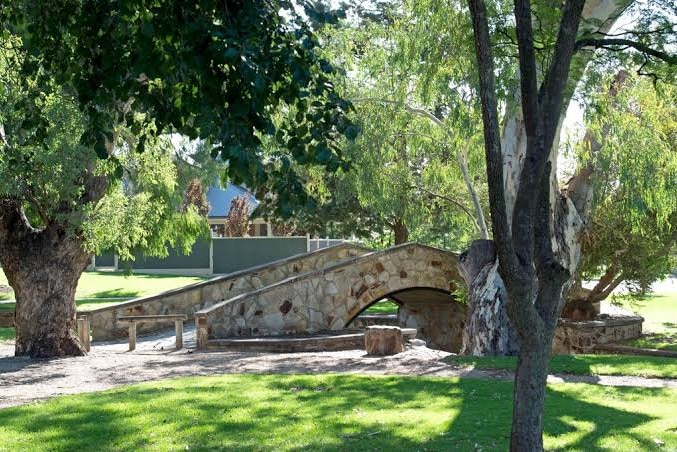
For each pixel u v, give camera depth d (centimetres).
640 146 1609
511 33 1002
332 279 2016
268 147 1102
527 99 593
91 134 633
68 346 1593
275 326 1927
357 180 1945
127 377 1266
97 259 4225
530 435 596
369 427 838
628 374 1221
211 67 506
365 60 1880
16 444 782
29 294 1585
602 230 1939
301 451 751
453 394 1023
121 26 611
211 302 2261
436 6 1520
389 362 1356
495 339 1540
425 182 2261
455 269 2117
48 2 656
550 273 615
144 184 1680
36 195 1497
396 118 1938
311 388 1087
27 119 774
